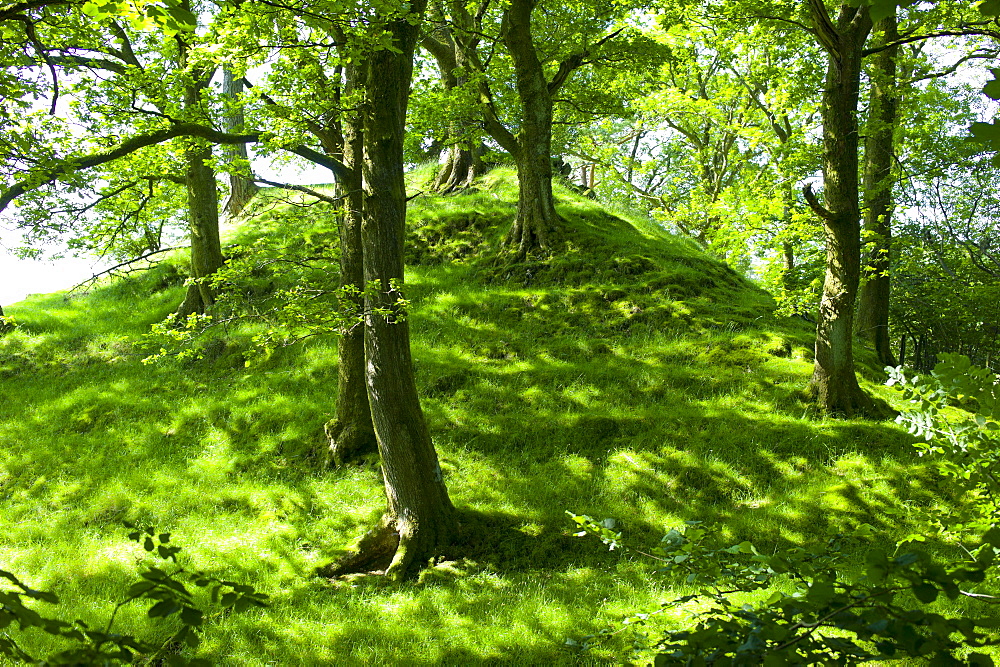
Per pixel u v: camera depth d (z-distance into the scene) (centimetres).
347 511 1045
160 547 202
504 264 1727
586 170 3309
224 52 887
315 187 2303
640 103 2061
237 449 1230
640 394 1262
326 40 958
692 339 1408
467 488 1066
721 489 1024
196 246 1702
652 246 1747
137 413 1359
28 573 925
